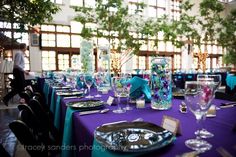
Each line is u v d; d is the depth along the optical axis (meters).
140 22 10.04
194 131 0.79
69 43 10.67
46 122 1.65
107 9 7.61
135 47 8.11
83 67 3.39
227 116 1.02
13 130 0.87
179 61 13.85
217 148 0.60
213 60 15.57
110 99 1.48
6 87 6.68
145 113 1.13
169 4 13.49
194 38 10.42
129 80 1.46
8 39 5.30
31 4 4.16
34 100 1.57
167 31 9.51
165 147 0.63
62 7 10.08
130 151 0.58
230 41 10.99
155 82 1.25
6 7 4.11
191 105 0.78
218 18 10.38
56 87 2.69
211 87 0.78
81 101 1.50
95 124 0.94
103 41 8.55
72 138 1.22
